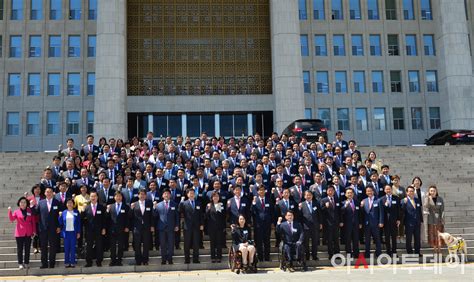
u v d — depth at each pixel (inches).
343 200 547.2
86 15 1576.0
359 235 554.6
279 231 496.1
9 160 922.7
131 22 1507.1
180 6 1529.3
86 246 499.8
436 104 1620.3
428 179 816.3
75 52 1566.2
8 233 572.4
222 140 757.3
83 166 602.9
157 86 1493.6
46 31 1565.0
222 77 1512.1
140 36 1505.9
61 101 1541.6
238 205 517.3
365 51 1620.3
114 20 1421.0
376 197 539.2
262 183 542.9
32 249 540.1
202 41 1521.9
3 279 467.2
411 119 1611.7
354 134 1587.1
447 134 1165.7
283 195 520.4
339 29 1620.3
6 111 1536.7
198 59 1513.3
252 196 547.5
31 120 1540.4
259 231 514.3
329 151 695.7
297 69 1432.1
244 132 1515.7
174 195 554.3
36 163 907.4
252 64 1521.9
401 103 1611.7
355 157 650.2
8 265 502.3
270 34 1524.4
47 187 526.3
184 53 1513.3
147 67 1496.1
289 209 515.8
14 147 1524.4
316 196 541.3
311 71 1595.7
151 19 1515.7
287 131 989.2
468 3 1669.5
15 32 1561.3
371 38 1636.3
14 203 670.5
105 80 1392.7
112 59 1403.8
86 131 1534.2
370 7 1648.6
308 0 1621.6
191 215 511.5
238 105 1502.2
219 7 1536.7
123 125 1397.6
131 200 532.7
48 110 1537.9
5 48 1556.3
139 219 503.2
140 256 503.2
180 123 1507.1
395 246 526.9
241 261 478.6
